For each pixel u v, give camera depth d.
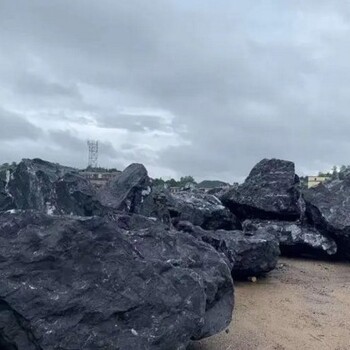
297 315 9.43
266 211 15.09
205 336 7.05
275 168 15.86
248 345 7.88
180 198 14.80
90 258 5.95
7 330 5.51
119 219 8.20
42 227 6.02
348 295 10.97
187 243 7.50
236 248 11.20
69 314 5.59
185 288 6.28
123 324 5.77
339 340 8.38
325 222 13.95
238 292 10.64
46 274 5.73
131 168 11.77
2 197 8.76
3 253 5.77
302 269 13.20
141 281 6.04
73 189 8.62
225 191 17.55
